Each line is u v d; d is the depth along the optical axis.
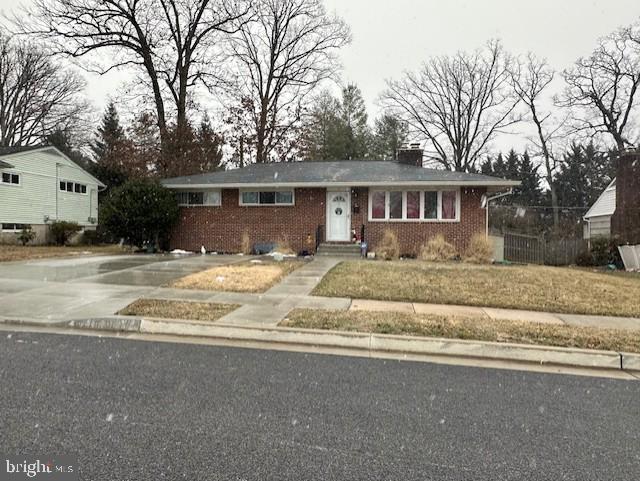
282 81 35.88
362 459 2.93
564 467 2.90
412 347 5.74
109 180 33.53
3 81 37.44
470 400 4.07
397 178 17.11
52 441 3.04
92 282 9.52
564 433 3.42
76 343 5.60
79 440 3.07
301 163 21.39
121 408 3.63
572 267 17.28
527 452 3.09
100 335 6.08
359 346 5.84
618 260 18.19
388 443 3.17
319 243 17.69
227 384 4.29
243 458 2.89
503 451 3.10
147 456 2.88
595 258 18.47
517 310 7.80
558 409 3.91
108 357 5.05
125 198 17.47
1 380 4.22
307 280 10.26
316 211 18.02
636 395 4.32
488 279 10.49
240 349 5.58
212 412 3.62
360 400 3.98
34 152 23.89
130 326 6.38
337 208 17.97
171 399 3.86
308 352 5.53
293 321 6.47
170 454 2.91
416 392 4.23
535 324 6.66
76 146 43.31
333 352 5.57
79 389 4.03
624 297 8.90
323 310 7.28
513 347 5.55
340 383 4.42
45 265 12.20
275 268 11.94
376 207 17.66
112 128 43.53
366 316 6.87
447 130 39.62
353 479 2.68
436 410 3.81
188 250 18.88
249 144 32.50
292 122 34.50
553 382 4.66
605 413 3.84
